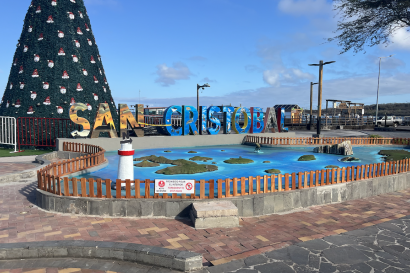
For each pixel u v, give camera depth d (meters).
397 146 25.17
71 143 19.56
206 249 6.43
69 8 29.75
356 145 25.70
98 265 5.75
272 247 6.50
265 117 30.33
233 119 28.58
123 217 8.42
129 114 23.25
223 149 23.47
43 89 26.84
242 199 8.73
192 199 8.56
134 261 5.88
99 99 30.56
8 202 9.84
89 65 30.28
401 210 9.42
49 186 9.32
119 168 10.69
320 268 5.53
